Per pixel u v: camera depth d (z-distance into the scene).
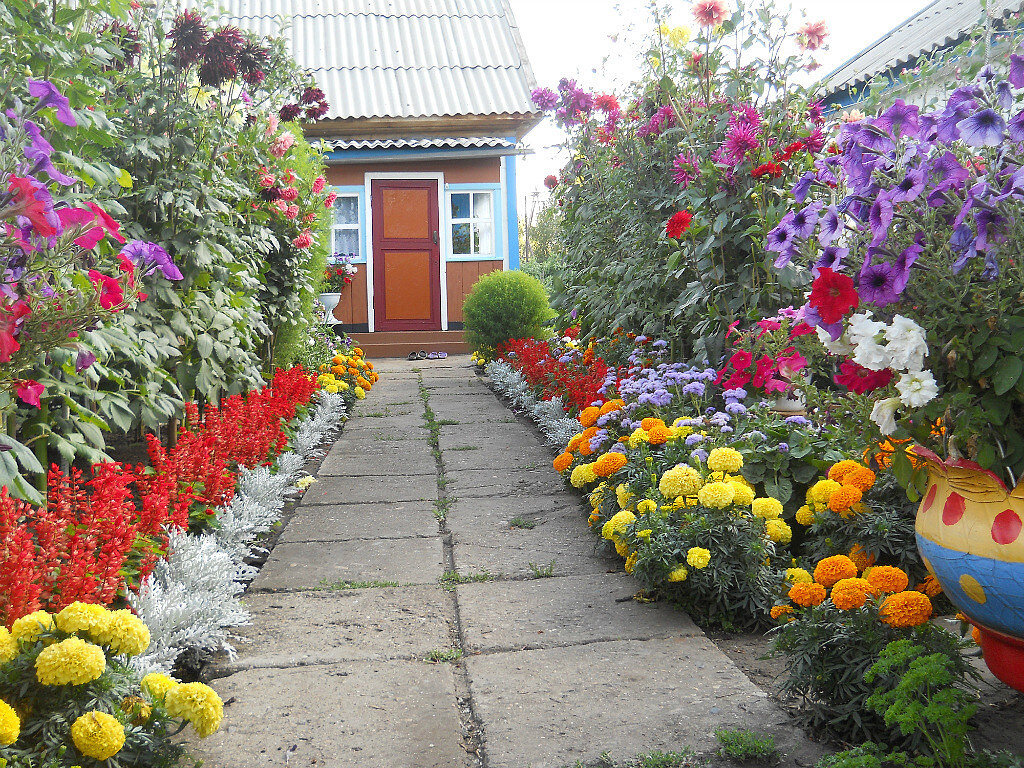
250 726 2.12
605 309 6.07
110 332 2.85
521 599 3.02
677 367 4.55
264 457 4.40
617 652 2.55
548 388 6.70
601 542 3.57
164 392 3.94
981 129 1.79
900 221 1.93
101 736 1.63
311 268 7.35
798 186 2.24
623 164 5.84
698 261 4.58
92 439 2.96
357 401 8.26
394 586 3.20
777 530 2.89
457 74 13.57
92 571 2.19
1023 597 1.74
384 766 1.94
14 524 1.98
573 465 4.46
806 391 2.33
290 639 2.70
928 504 1.98
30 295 1.99
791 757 1.92
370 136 12.58
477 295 10.30
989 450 1.76
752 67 4.83
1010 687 2.04
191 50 4.11
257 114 5.50
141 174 3.96
